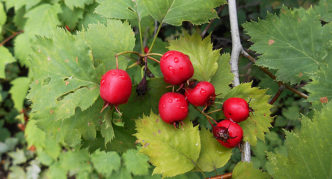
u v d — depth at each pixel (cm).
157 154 14
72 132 14
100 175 41
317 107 14
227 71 15
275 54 16
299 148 12
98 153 37
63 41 13
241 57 25
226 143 14
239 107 14
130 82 12
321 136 12
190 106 24
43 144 36
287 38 16
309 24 16
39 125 14
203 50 15
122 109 15
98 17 21
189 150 14
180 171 14
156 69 19
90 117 14
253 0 25
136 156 36
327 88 14
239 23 24
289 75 16
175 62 12
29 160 53
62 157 44
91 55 13
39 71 13
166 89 14
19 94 34
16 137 53
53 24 25
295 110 31
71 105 13
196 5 15
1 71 25
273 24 17
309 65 16
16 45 27
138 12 15
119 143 16
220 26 25
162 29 25
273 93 25
